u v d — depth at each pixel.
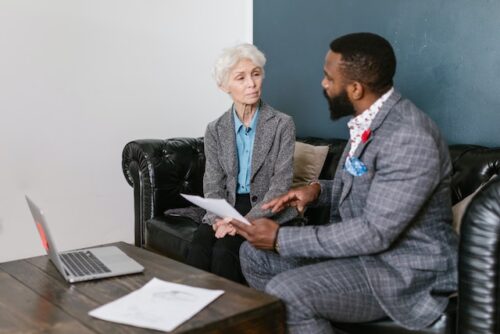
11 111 2.86
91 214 3.19
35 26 2.88
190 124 3.51
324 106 2.95
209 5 3.47
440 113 2.38
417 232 1.44
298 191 1.82
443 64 2.34
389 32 2.56
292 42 3.12
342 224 1.44
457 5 2.27
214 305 1.27
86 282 1.46
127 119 3.25
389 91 1.51
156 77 3.33
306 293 1.38
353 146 1.57
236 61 2.15
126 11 3.17
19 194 2.94
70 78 3.02
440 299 1.42
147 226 2.51
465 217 1.29
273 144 2.17
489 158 1.88
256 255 1.77
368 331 1.49
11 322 1.19
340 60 1.50
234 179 2.21
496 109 2.17
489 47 2.17
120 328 1.15
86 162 3.13
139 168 2.59
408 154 1.36
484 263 1.24
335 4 2.83
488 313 1.25
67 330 1.14
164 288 1.38
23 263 1.65
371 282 1.40
